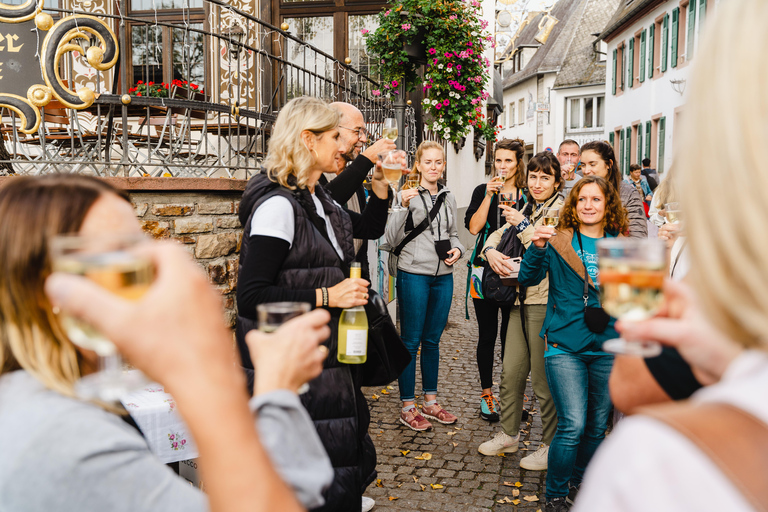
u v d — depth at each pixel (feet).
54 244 2.06
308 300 7.19
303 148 7.61
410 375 15.21
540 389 12.57
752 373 1.83
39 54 12.48
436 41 24.45
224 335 1.97
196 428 1.89
